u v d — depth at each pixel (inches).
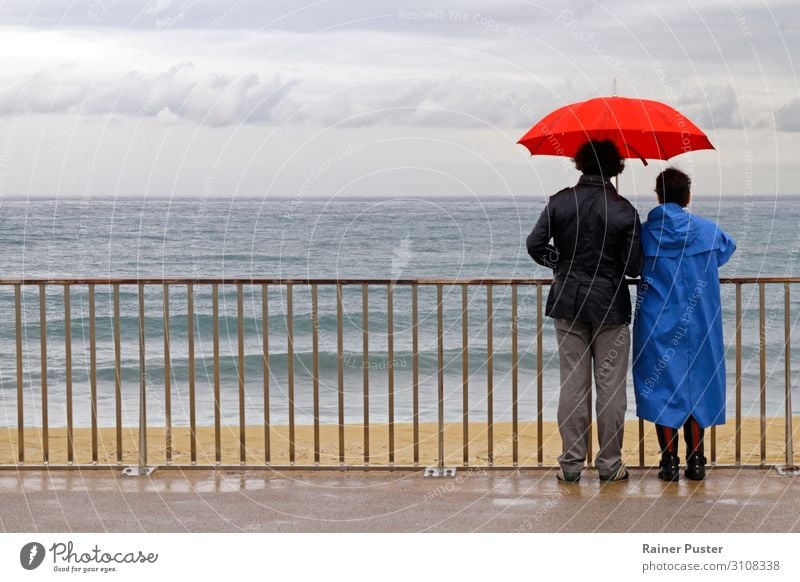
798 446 345.4
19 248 1456.7
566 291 225.5
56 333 783.1
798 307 876.0
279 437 371.2
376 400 507.2
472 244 1348.4
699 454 233.9
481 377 594.2
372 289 1006.4
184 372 625.0
